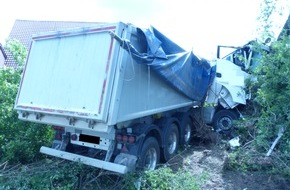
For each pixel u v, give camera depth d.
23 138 6.24
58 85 5.03
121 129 5.34
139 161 5.29
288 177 5.54
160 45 5.48
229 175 5.88
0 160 6.02
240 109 8.87
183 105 7.52
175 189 4.91
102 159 5.41
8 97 6.30
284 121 5.75
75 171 5.15
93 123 4.61
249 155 6.23
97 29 4.77
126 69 4.75
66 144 5.72
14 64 7.50
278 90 5.84
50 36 5.39
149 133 5.91
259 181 5.53
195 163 6.66
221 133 8.91
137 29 5.05
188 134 8.35
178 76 6.44
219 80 8.91
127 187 4.91
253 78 8.21
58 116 5.02
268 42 7.04
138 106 5.27
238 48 9.09
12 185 4.87
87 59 4.79
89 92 4.63
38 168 5.47
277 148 6.05
